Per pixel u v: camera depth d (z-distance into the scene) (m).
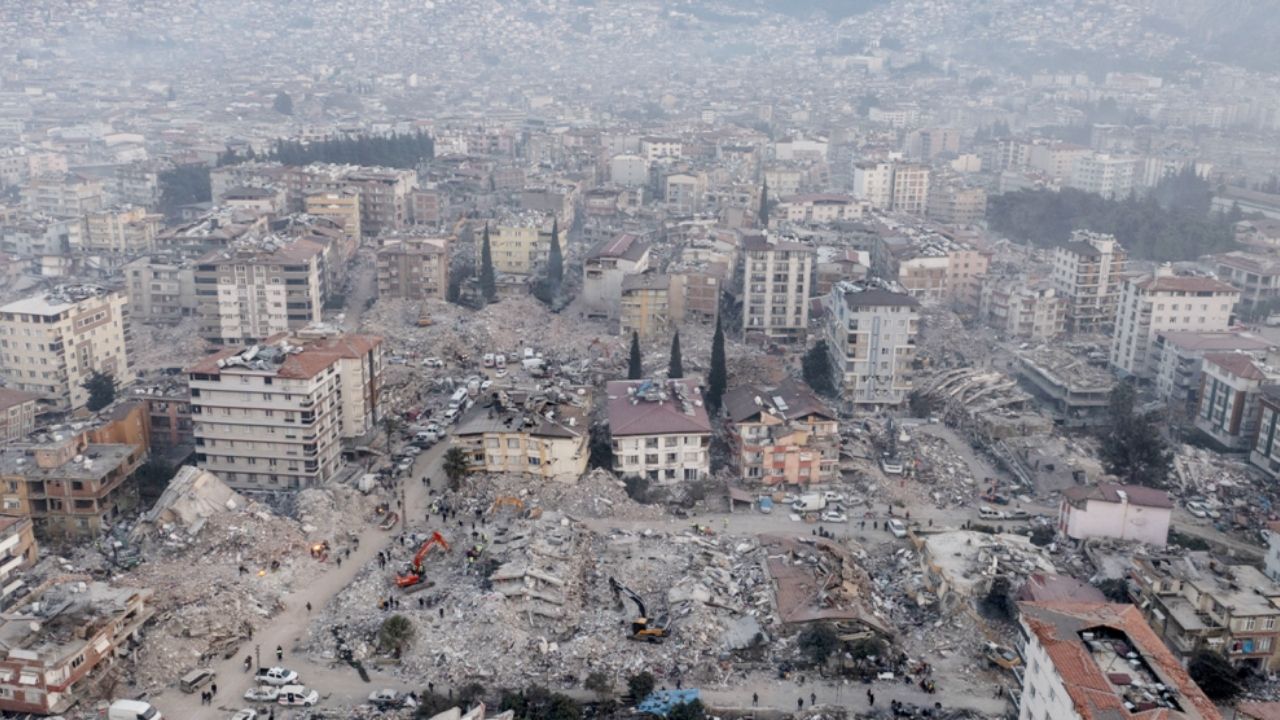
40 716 136.50
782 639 156.25
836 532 196.12
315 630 159.12
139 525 184.88
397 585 171.00
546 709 136.38
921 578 175.88
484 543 183.88
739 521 199.75
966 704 142.00
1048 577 166.88
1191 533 199.75
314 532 188.62
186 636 154.00
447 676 147.50
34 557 173.88
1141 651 117.31
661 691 142.25
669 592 167.25
